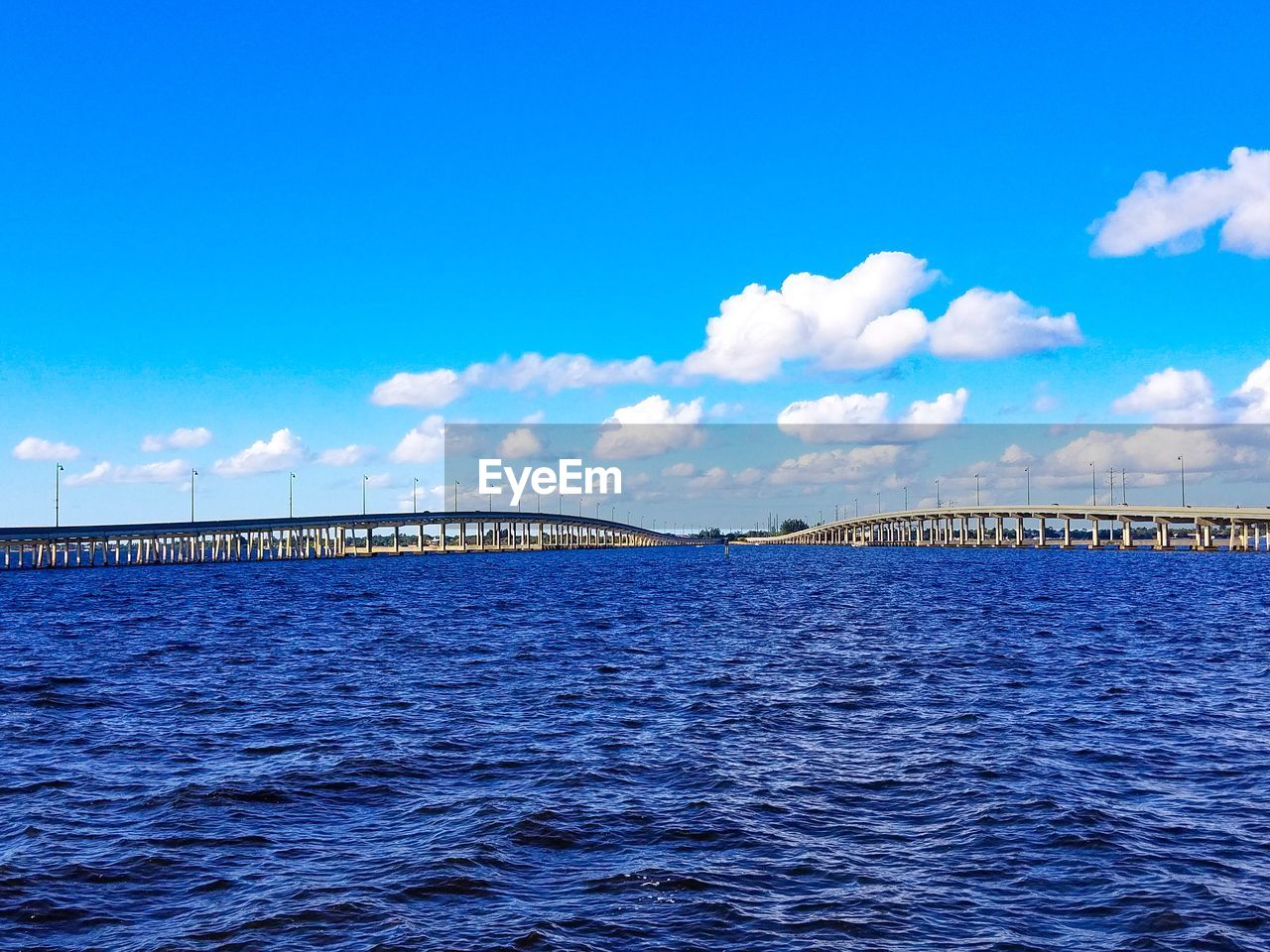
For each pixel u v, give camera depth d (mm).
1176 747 27781
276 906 16844
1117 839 19891
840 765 26031
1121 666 43781
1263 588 102750
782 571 164125
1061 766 25703
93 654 50969
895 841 20047
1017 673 41781
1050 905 16875
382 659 47562
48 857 19250
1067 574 140000
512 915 16500
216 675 42531
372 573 168250
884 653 49156
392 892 17453
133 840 20297
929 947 15352
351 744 28734
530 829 20734
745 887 17719
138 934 15867
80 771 25859
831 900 17078
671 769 25734
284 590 113250
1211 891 17359
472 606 84750
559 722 31875
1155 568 158625
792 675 41531
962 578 130625
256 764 26500
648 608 81438
